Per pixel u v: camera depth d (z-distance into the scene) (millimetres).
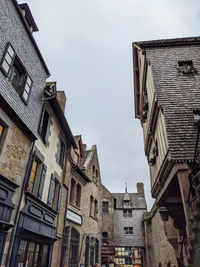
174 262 12773
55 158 10242
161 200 9500
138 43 11328
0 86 6145
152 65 10102
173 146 7371
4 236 5742
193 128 7750
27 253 7066
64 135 11898
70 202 12203
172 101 8562
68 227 11672
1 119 6156
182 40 10766
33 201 7590
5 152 6227
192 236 5734
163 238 16516
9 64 6734
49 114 9805
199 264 6023
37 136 8328
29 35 8211
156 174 9938
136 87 15930
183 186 6586
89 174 16375
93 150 18953
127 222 28578
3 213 5844
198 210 5426
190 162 6977
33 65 8508
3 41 6480
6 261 5820
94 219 16719
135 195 32562
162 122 8539
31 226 7332
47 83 10945
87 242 14656
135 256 38438
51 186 9391
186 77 9328
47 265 8477
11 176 6449
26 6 8539
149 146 12156
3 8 6586
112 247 24047
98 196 18781
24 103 7531
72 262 11750
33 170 8195
